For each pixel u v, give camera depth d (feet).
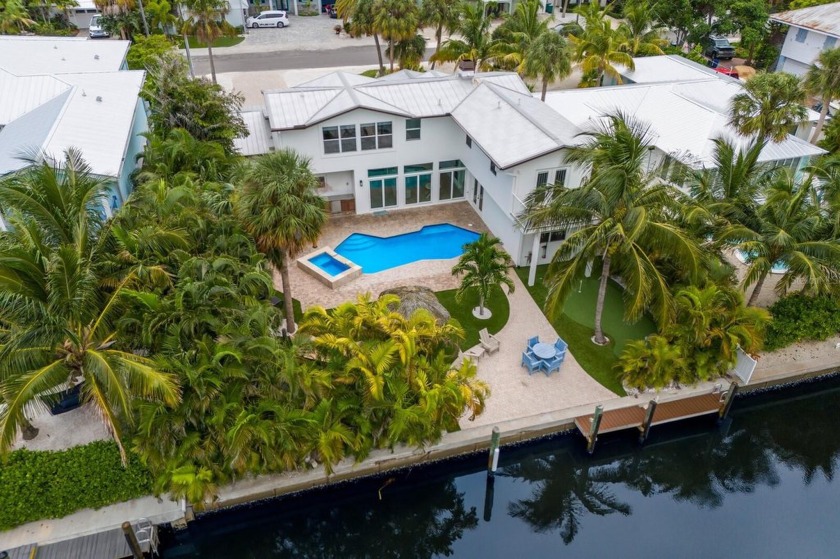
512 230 99.86
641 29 172.04
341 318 68.23
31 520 59.93
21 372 52.85
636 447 76.95
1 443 47.78
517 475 75.97
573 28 173.27
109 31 179.83
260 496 65.87
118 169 85.35
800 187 80.28
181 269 65.77
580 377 79.92
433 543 68.85
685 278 81.61
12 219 57.52
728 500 73.15
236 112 117.39
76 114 97.30
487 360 82.28
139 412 58.29
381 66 165.89
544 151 90.74
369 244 108.27
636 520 70.85
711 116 113.09
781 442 81.10
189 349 61.41
